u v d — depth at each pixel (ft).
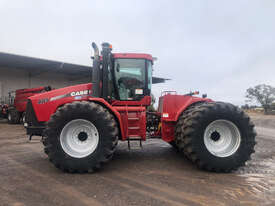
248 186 9.04
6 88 58.70
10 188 8.73
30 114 13.19
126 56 13.93
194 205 7.30
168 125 13.10
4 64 56.03
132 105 14.14
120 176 10.27
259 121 56.59
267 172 11.10
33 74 63.57
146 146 18.21
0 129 31.96
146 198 7.82
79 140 11.28
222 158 10.93
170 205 7.29
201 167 11.15
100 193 8.24
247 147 11.20
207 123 11.15
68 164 10.57
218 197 7.93
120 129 12.10
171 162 12.91
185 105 12.71
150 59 14.32
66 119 10.91
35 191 8.43
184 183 9.36
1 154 15.02
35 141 20.77
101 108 11.23
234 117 11.34
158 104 15.52
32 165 12.16
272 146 19.15
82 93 13.28
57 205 7.27
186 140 11.17
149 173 10.77
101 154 10.73
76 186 8.95
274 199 7.79
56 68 59.47
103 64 12.90
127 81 14.10
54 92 13.29
